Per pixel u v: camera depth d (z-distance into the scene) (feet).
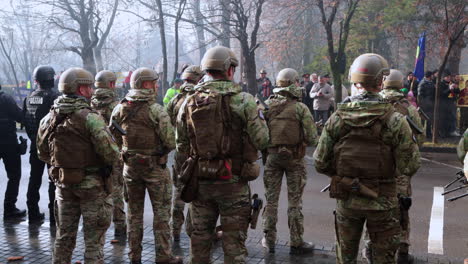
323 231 19.90
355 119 10.73
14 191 21.31
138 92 15.26
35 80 19.58
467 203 24.31
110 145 12.87
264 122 11.35
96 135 12.73
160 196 15.53
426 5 63.72
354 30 77.15
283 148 16.30
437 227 20.42
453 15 55.42
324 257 16.37
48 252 16.76
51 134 12.91
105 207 13.23
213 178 11.27
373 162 10.66
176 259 15.81
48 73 19.51
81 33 80.89
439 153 42.50
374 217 10.88
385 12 72.90
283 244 17.84
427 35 69.97
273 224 16.78
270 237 16.79
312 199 25.31
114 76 19.15
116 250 17.03
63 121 12.82
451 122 50.42
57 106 12.92
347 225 11.28
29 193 20.31
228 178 11.18
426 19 67.92
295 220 16.63
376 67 10.78
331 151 11.28
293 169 16.66
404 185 15.55
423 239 18.85
